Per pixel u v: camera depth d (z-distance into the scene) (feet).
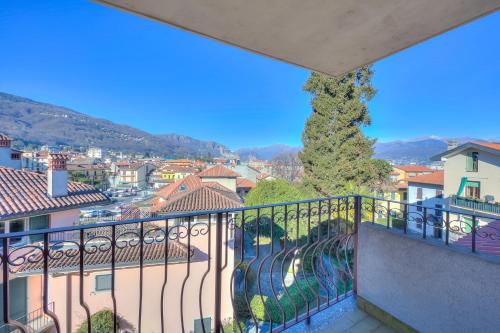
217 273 5.52
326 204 8.59
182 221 6.61
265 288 24.32
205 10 4.76
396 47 6.21
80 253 4.28
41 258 3.95
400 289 6.45
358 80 47.88
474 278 5.09
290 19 5.10
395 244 6.64
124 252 18.89
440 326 5.61
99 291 19.27
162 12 4.80
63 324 18.58
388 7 4.77
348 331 6.46
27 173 32.81
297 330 6.48
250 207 5.98
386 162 47.47
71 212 31.53
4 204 26.12
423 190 53.26
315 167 47.60
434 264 5.79
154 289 19.79
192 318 19.69
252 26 5.33
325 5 4.68
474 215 5.50
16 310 20.76
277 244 29.53
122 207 77.61
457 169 43.83
